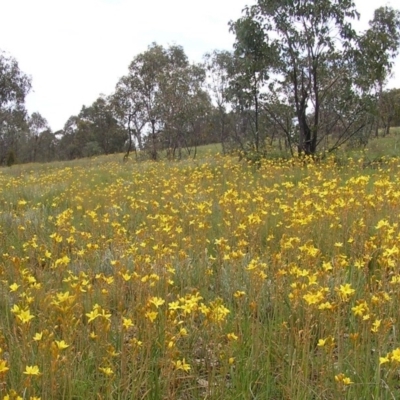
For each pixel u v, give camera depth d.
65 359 2.89
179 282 4.87
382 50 16.22
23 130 52.47
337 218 5.95
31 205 9.65
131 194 10.32
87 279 4.52
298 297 3.57
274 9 16.09
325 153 16.11
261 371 3.27
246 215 6.58
